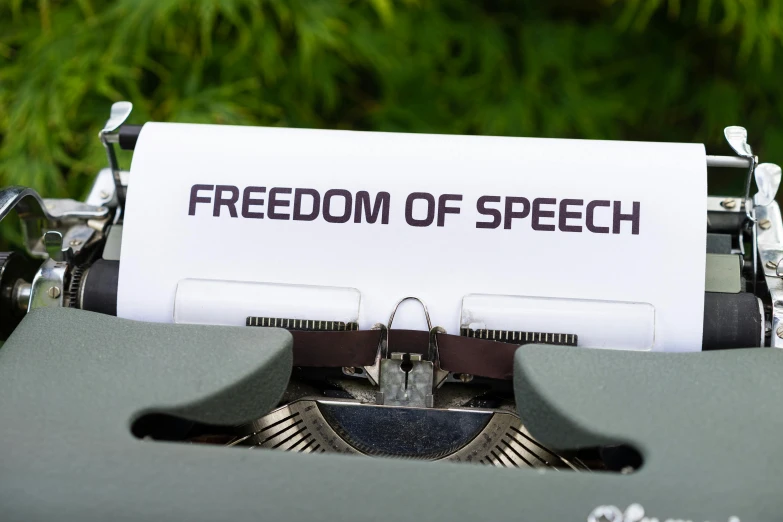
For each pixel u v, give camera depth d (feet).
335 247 2.29
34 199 2.40
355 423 2.26
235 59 3.39
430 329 2.25
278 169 2.32
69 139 3.27
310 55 3.35
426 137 2.34
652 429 2.05
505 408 2.28
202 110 3.32
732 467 2.01
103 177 2.50
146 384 2.10
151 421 2.17
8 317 2.40
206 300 2.28
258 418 2.21
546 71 3.69
